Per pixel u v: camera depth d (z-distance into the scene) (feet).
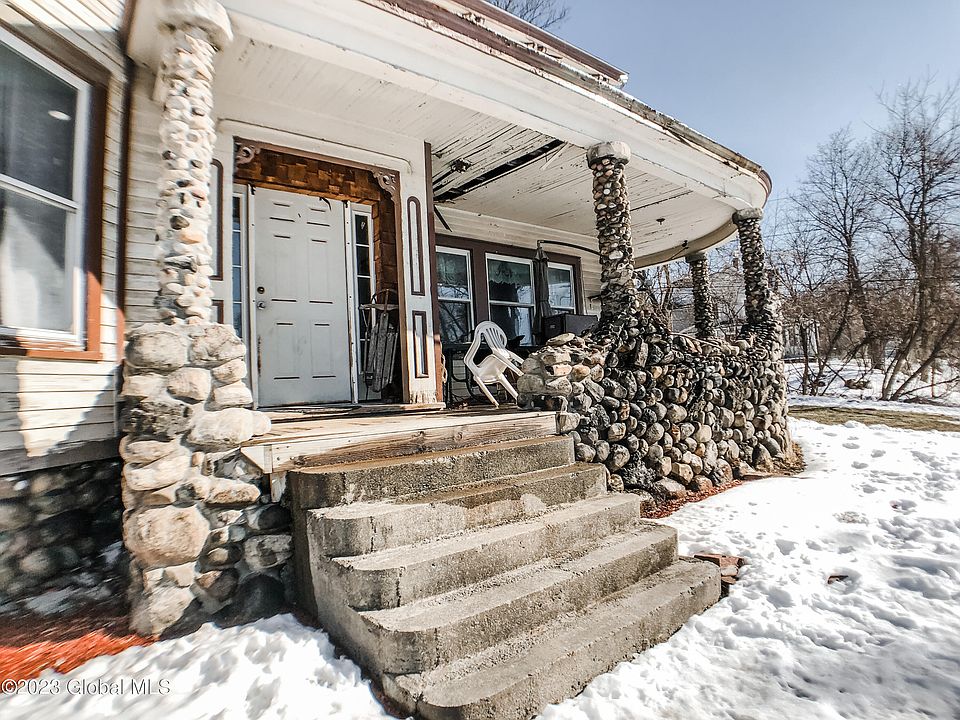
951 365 43.65
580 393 14.12
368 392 18.92
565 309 29.68
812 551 11.37
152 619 7.54
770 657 7.52
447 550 7.75
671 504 15.07
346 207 18.81
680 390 16.80
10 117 8.99
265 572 8.49
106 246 10.67
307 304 17.72
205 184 9.27
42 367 9.29
